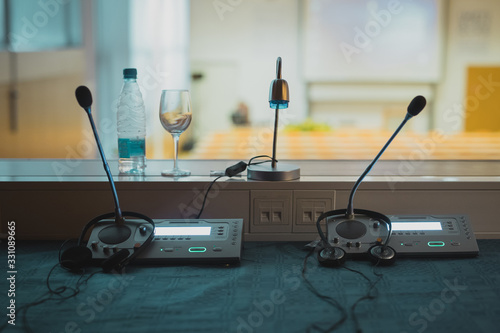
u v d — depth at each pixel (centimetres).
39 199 101
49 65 445
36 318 64
